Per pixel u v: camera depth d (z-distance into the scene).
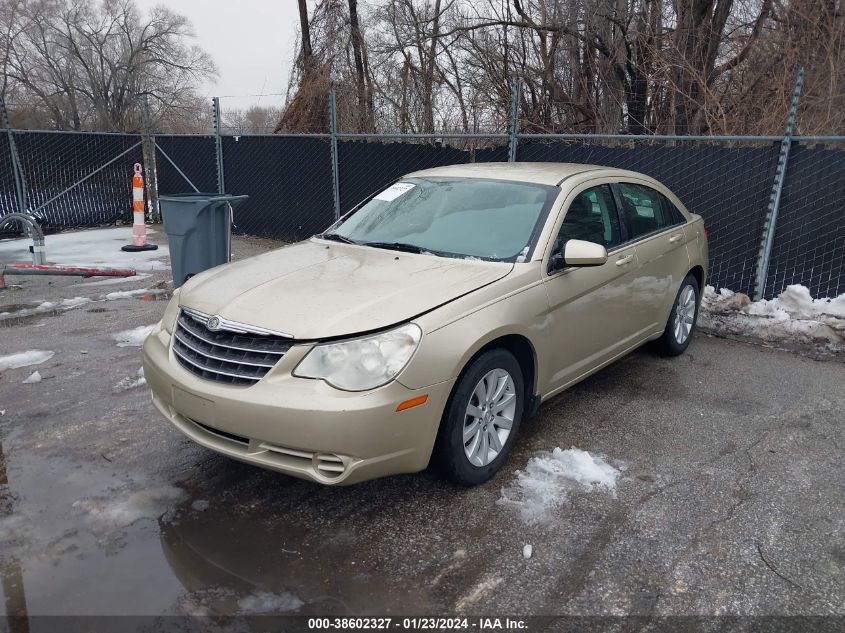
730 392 5.18
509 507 3.51
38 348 5.80
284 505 3.51
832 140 6.55
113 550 3.11
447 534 3.28
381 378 3.12
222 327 3.35
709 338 6.55
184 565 3.01
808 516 3.49
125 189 13.26
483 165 5.18
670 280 5.45
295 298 3.46
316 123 13.91
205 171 12.21
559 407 4.83
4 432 4.25
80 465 3.87
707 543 3.24
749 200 7.17
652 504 3.57
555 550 3.17
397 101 13.48
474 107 11.85
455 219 4.42
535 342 3.88
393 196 4.90
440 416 3.32
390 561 3.08
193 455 4.01
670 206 5.68
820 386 5.34
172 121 38.31
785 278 7.13
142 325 6.48
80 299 7.46
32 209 12.03
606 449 4.19
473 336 3.40
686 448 4.22
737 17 10.71
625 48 10.61
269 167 11.06
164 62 41.50
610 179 4.94
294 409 3.03
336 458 3.07
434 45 12.67
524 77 11.53
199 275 4.19
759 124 8.81
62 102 42.00
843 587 2.95
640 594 2.89
